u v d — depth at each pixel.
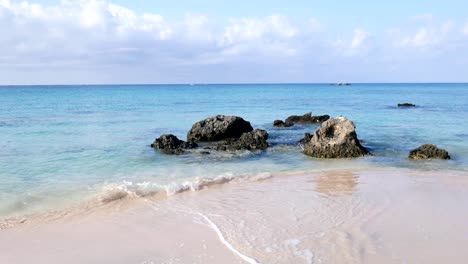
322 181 18.00
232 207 14.08
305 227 11.97
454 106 65.56
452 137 30.75
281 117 48.25
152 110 56.72
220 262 9.67
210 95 115.31
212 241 11.05
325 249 10.33
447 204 14.36
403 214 13.19
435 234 11.38
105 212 13.72
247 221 12.56
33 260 10.09
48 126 36.34
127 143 27.78
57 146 26.22
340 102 80.62
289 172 20.00
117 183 17.45
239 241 10.92
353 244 10.64
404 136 31.55
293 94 124.25
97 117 45.22
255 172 20.02
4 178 18.03
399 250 10.26
